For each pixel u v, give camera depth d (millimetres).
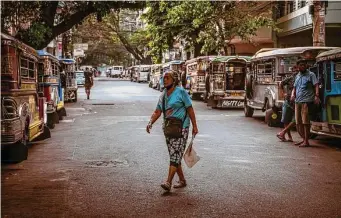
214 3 28500
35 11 20578
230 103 22922
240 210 6035
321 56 11430
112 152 10547
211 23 29828
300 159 9766
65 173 8344
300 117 11539
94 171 8508
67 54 47500
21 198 6648
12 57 9016
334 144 11898
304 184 7500
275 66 15820
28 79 10523
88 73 31625
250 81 18797
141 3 22547
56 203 6387
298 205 6273
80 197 6703
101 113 20875
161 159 9648
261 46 33906
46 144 11820
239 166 8945
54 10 21297
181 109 7027
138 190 7102
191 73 31156
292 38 31406
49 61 15195
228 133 13930
